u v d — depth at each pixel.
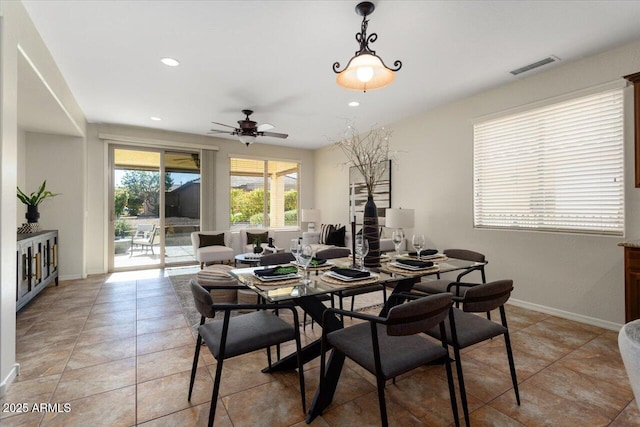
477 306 1.66
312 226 6.58
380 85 2.21
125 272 5.19
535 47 2.66
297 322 1.72
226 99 3.89
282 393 1.85
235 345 1.58
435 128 4.24
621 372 2.06
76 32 2.43
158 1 2.07
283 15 2.21
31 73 2.44
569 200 3.04
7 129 1.89
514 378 1.76
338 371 1.76
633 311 2.31
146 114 4.54
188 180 5.92
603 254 2.80
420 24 2.31
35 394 1.83
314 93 3.70
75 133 4.46
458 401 1.78
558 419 1.62
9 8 1.91
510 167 3.48
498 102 3.52
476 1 2.06
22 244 2.97
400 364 1.40
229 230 6.25
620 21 2.29
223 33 2.45
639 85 2.36
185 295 3.88
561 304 3.06
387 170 4.94
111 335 2.67
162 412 1.68
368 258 2.33
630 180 2.64
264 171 6.68
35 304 3.51
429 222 4.33
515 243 3.41
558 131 3.10
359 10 2.12
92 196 5.04
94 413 1.67
